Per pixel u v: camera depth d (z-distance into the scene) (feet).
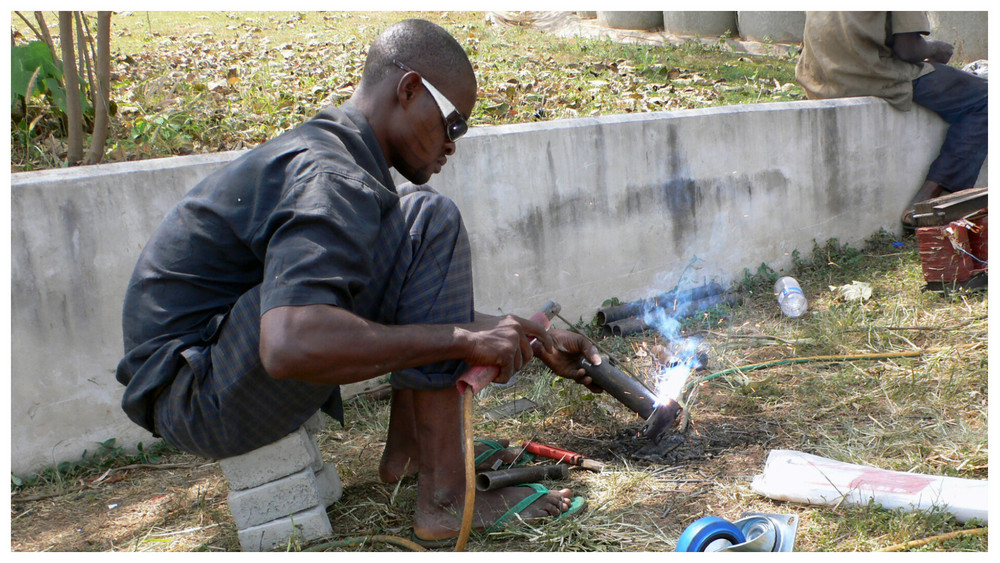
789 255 17.42
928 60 19.48
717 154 15.87
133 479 10.13
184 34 24.54
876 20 18.11
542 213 13.79
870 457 9.48
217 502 9.41
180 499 9.54
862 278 16.43
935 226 14.94
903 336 13.37
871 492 8.32
